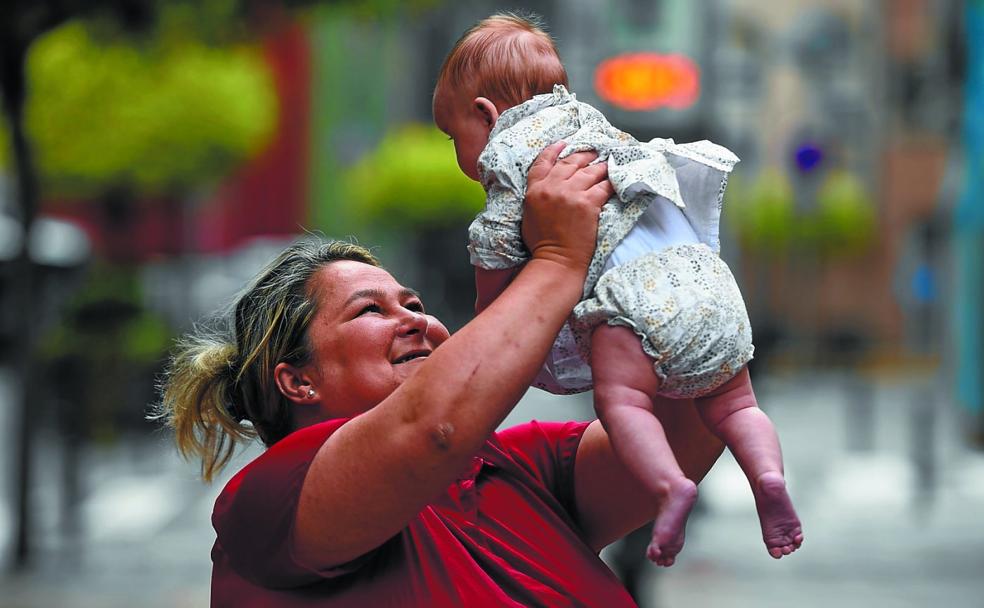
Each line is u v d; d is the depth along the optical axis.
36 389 25.25
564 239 5.72
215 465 6.83
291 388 6.31
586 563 6.20
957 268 44.34
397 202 87.38
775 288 86.50
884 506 32.56
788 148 45.94
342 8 27.23
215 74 48.62
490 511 6.16
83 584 23.03
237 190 93.31
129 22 25.47
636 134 29.77
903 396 63.88
